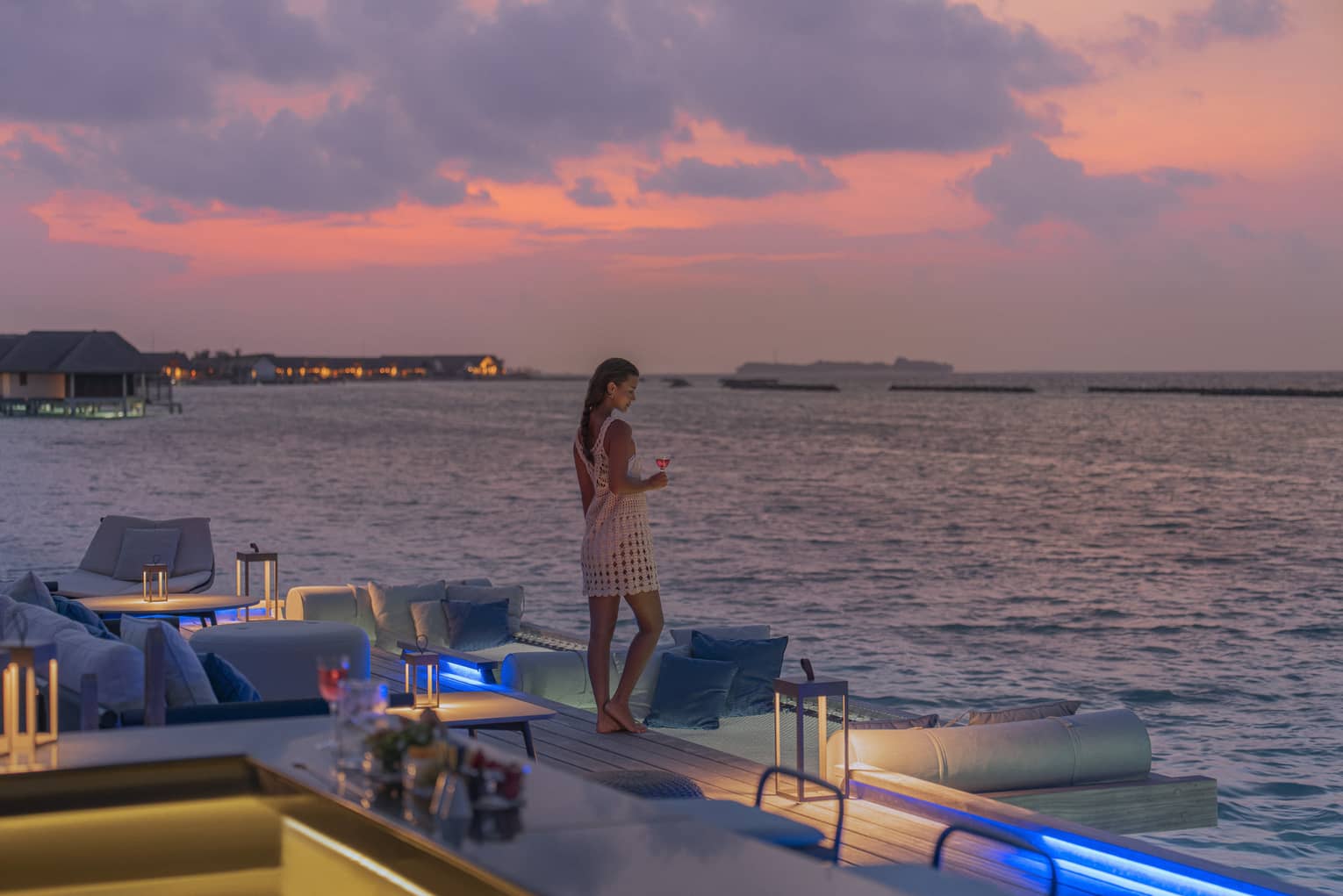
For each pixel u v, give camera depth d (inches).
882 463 2137.1
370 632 440.1
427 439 2728.8
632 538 282.4
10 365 3550.7
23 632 132.1
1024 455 2413.9
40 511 1190.9
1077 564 923.4
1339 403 6038.4
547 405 5723.4
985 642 601.0
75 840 110.6
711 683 325.7
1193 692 488.7
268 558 480.1
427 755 98.1
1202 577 864.9
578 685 346.6
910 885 119.6
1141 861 188.9
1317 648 593.3
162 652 182.1
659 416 4507.9
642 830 88.8
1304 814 324.2
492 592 449.1
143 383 3907.5
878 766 247.0
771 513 1300.4
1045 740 256.7
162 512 1202.0
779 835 147.8
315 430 3068.4
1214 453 2504.9
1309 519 1298.0
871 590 780.6
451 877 87.7
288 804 110.4
